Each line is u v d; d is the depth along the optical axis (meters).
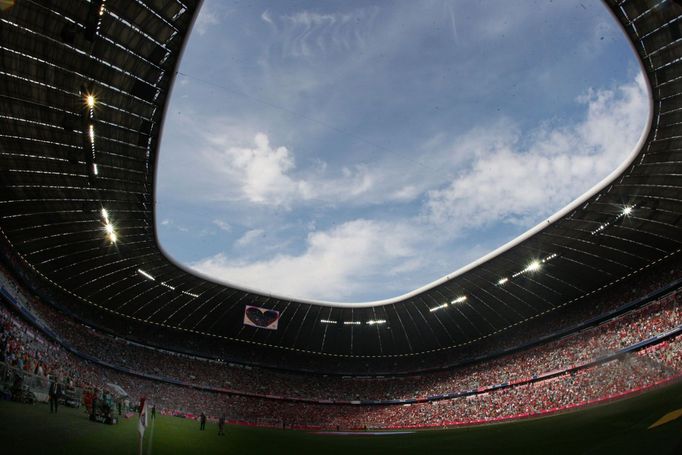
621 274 52.38
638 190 38.50
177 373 63.00
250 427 50.50
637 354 46.59
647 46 27.45
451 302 61.72
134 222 42.62
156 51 27.45
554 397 51.00
